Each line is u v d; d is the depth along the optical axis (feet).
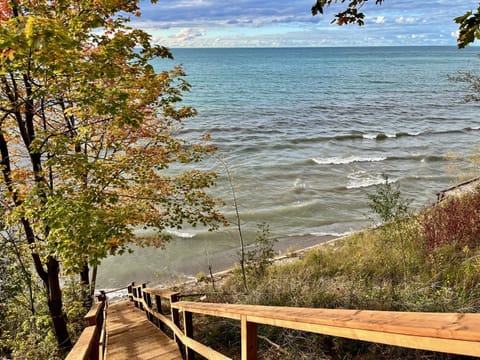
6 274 26.37
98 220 18.02
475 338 2.79
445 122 124.06
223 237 49.67
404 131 109.29
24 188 22.93
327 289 18.06
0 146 23.62
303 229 51.49
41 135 20.99
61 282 39.34
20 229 26.05
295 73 338.75
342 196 61.93
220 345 16.58
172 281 39.27
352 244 34.22
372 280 21.02
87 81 18.45
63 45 13.16
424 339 3.35
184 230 51.60
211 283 34.35
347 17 10.22
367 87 231.50
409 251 24.03
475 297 14.69
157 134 27.53
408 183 65.87
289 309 6.25
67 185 20.76
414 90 214.28
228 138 100.68
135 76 22.77
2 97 21.98
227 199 60.95
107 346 17.85
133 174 25.27
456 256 21.95
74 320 31.40
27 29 11.22
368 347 11.96
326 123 123.34
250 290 23.61
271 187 65.87
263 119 129.39
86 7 19.29
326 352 12.48
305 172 73.51
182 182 27.91
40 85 19.03
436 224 26.37
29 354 24.59
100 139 26.04
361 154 86.38
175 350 16.56
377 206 23.76
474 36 7.55
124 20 22.57
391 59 561.84
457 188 43.37
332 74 326.85
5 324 28.91
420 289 16.10
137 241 31.30
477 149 59.88
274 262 36.68
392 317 3.89
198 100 177.06
